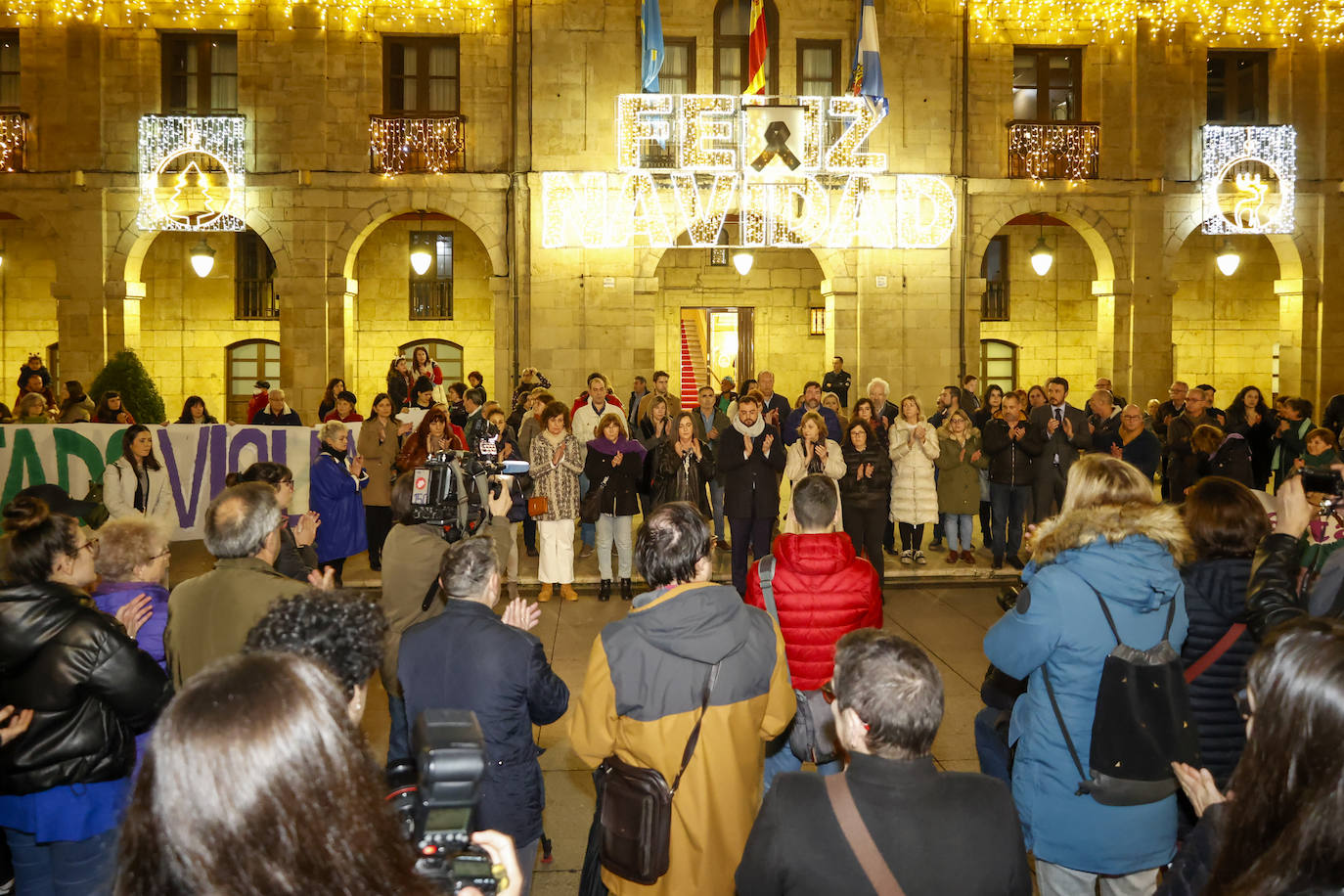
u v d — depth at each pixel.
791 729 4.74
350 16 18.12
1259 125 19.05
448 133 18.22
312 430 11.34
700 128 18.25
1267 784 1.91
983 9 18.58
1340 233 19.31
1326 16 19.11
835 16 18.58
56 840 3.63
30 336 22.02
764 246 18.47
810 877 2.48
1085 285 23.17
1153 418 15.62
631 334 18.22
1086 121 18.89
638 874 3.44
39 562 3.77
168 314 22.23
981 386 23.22
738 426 9.97
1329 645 1.89
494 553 3.83
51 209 17.95
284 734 1.46
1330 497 4.25
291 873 1.42
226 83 18.53
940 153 18.48
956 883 2.44
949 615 9.93
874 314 18.50
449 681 3.64
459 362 22.70
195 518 11.19
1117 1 18.77
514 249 18.20
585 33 17.91
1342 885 1.80
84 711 3.61
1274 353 23.30
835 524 5.12
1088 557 3.52
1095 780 3.45
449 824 1.75
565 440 10.33
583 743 3.59
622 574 10.58
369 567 11.53
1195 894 2.23
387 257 22.52
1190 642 4.07
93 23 17.91
